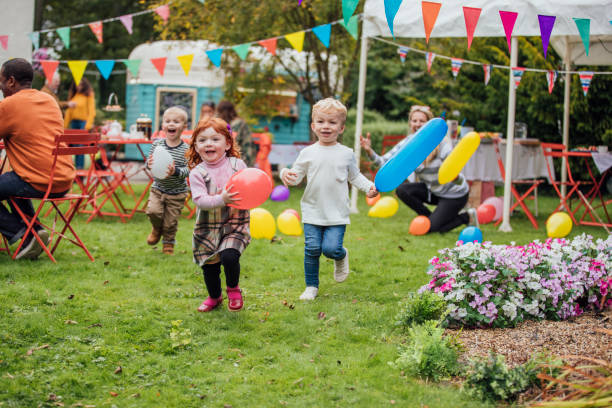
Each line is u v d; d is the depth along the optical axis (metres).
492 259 3.73
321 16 11.74
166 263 5.38
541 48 12.83
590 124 12.57
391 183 4.22
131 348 3.37
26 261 5.12
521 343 3.35
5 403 2.65
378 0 8.07
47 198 5.12
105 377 3.00
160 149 5.29
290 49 13.39
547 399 2.75
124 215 7.51
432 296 3.65
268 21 11.83
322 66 14.28
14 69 5.17
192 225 7.43
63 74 22.91
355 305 4.25
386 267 5.48
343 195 4.46
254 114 14.84
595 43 8.96
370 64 22.47
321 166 4.41
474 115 14.57
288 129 15.98
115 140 7.55
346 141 16.25
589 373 2.91
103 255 5.59
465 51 13.65
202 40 13.42
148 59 15.38
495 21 6.89
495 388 2.79
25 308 3.92
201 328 3.72
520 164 8.89
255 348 3.47
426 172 7.22
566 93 9.37
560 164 12.91
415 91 22.62
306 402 2.78
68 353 3.26
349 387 2.92
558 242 4.32
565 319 3.85
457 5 7.10
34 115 5.06
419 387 2.93
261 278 5.00
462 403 2.76
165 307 4.12
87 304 4.08
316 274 4.51
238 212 3.97
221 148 3.90
